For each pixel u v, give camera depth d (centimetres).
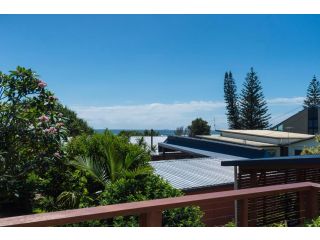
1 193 754
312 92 5262
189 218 427
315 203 408
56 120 847
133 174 686
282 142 2311
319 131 3925
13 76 811
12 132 795
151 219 267
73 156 842
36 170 799
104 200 513
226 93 5206
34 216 227
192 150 2014
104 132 893
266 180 891
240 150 1736
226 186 967
